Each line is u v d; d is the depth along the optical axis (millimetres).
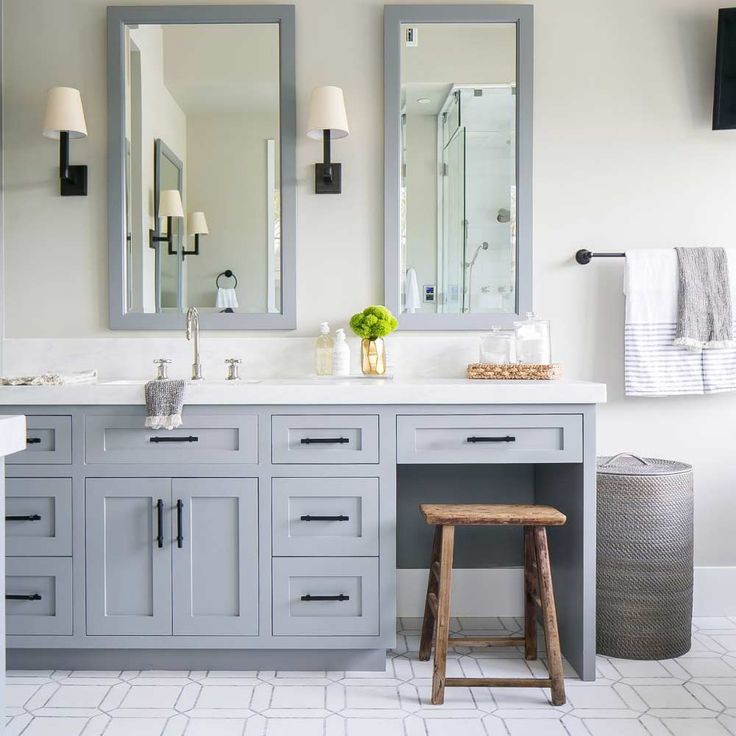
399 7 2814
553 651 2172
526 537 2469
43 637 2350
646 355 2791
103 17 2830
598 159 2881
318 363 2789
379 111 2850
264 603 2332
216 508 2340
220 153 2830
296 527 2332
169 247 2840
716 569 2916
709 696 2225
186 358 2848
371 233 2863
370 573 2328
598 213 2887
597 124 2879
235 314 2844
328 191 2832
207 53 2828
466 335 2867
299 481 2328
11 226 2855
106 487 2340
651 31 2871
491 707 2158
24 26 2832
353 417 2326
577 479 2359
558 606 2580
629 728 2033
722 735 1996
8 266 2859
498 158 2840
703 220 2895
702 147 2891
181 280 2846
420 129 2834
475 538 2920
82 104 2840
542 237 2881
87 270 2857
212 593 2340
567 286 2891
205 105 2830
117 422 2338
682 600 2531
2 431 1199
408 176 2840
